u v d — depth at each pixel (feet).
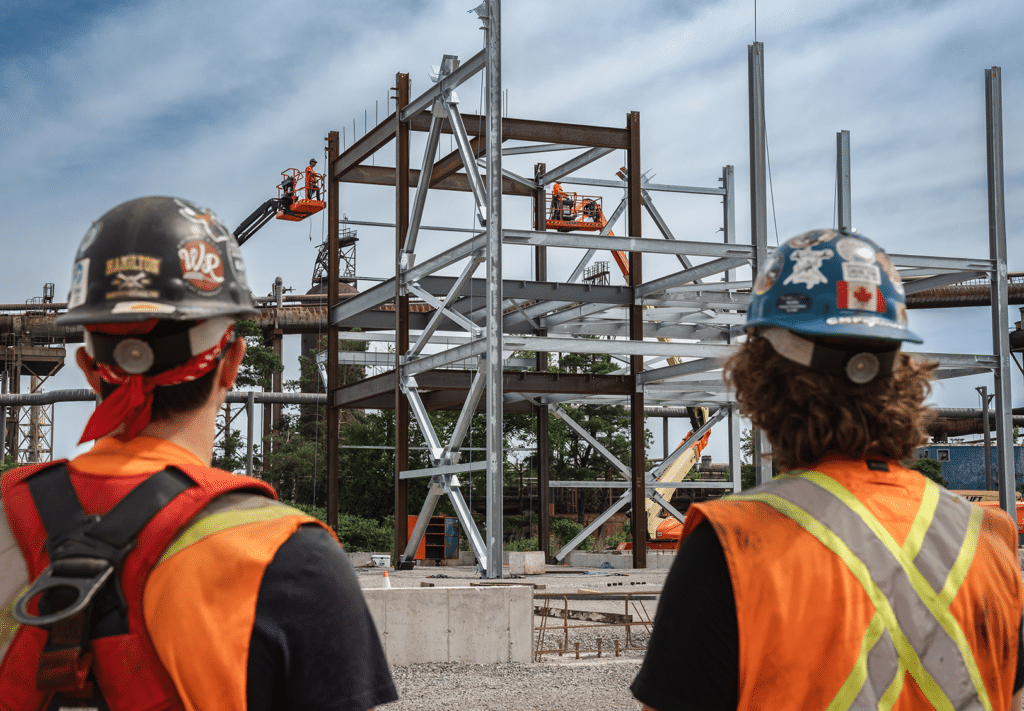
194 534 5.27
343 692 5.32
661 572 95.86
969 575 6.16
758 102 81.56
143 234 5.85
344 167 102.58
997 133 86.12
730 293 102.01
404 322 89.71
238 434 214.07
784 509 6.08
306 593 5.31
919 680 5.83
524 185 112.78
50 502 5.43
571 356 215.92
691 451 150.51
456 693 34.24
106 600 5.09
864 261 6.64
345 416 244.01
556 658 42.91
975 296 195.83
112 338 5.82
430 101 83.56
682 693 5.85
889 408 6.54
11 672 5.11
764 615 5.73
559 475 214.69
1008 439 83.87
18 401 202.80
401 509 90.02
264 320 219.61
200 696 4.98
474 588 40.78
